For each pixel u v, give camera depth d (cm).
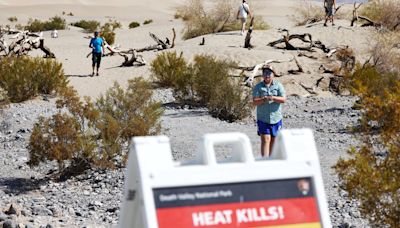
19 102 2597
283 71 3272
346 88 2906
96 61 3231
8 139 1889
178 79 2580
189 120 2153
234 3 4594
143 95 1578
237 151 497
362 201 792
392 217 780
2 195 1301
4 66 2706
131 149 478
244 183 479
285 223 480
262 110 1272
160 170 463
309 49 3669
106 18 9575
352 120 2155
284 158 496
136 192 486
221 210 470
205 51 3588
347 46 3534
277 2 10844
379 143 847
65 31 6353
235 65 2864
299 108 2550
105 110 1555
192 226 463
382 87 2311
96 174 1431
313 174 493
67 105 1509
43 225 1024
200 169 472
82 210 1168
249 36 3706
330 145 1736
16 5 11562
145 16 10044
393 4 4194
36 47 3750
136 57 3384
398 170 793
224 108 2278
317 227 486
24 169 1527
